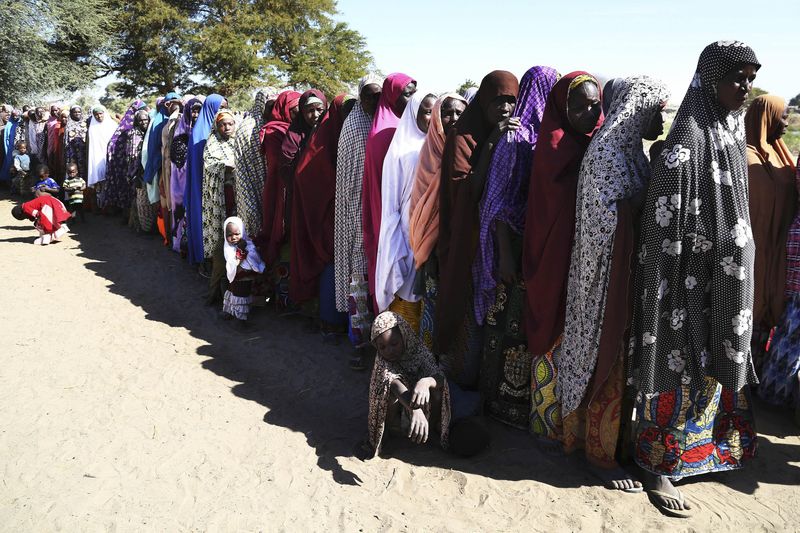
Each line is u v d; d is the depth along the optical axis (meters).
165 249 9.72
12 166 14.38
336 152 5.88
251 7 37.91
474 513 3.60
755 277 4.48
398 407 4.21
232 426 4.56
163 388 5.14
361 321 5.52
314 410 4.86
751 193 4.40
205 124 7.72
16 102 25.47
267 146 6.62
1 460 4.07
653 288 3.44
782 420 4.64
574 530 3.46
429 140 4.68
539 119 4.30
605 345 3.64
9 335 6.18
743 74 3.27
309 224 5.89
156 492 3.78
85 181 12.41
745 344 3.43
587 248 3.66
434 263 4.72
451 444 4.15
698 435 3.74
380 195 5.16
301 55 39.22
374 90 5.42
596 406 3.85
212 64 36.28
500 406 4.51
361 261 5.48
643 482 3.82
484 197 4.18
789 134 25.12
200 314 7.02
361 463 4.09
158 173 9.50
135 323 6.69
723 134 3.38
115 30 34.31
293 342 6.20
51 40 27.36
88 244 10.09
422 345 4.20
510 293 4.33
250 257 6.51
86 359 5.69
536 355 4.12
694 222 3.37
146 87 36.69
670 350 3.52
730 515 3.56
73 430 4.45
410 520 3.54
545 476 3.95
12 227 11.27
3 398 4.90
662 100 3.62
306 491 3.80
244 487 3.84
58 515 3.55
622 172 3.56
